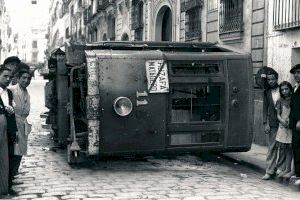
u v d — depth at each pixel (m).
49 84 11.33
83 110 8.43
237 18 12.77
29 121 16.14
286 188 7.16
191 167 8.73
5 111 6.18
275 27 10.76
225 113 8.30
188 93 8.48
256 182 7.53
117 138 7.87
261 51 11.62
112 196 6.39
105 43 8.91
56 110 10.10
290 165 7.38
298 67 6.78
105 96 7.77
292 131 6.80
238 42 12.84
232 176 7.97
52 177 7.59
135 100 7.88
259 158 9.25
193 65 8.16
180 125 8.12
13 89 6.88
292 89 7.21
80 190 6.73
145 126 7.95
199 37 15.24
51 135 11.80
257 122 11.27
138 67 7.93
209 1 14.60
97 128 7.77
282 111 7.31
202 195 6.50
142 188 6.89
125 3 25.28
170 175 7.91
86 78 7.88
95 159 8.91
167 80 7.96
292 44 10.33
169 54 8.11
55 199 6.20
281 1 10.63
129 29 24.69
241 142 8.45
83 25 43.25
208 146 8.27
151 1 20.77
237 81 8.35
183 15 16.78
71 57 8.66
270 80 7.42
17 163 6.94
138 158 9.49
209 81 8.16
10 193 6.40
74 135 8.02
